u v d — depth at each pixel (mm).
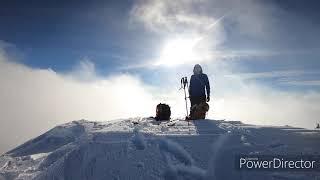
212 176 3545
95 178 3742
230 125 4805
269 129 4441
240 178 3463
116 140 4207
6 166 4910
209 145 3932
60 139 5883
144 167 3721
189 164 3703
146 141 4105
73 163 4012
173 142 3998
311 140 3996
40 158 4949
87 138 4410
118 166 3793
